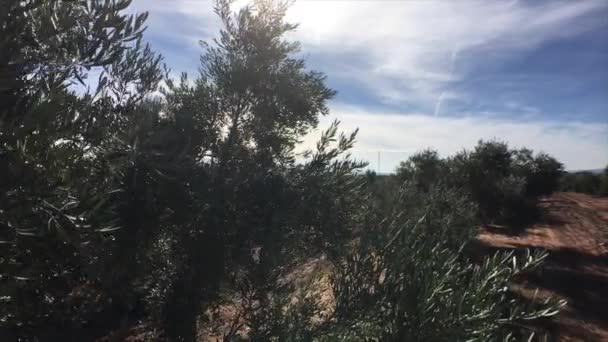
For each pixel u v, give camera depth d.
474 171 14.48
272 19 3.86
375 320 2.48
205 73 3.86
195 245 3.13
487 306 2.33
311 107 3.84
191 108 3.67
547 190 18.47
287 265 3.33
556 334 5.98
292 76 3.83
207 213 3.12
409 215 4.16
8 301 2.15
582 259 10.30
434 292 2.32
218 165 3.44
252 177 3.28
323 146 3.49
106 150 2.62
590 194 26.45
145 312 3.73
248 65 3.69
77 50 2.18
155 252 3.20
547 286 8.15
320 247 3.33
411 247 2.69
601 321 6.68
